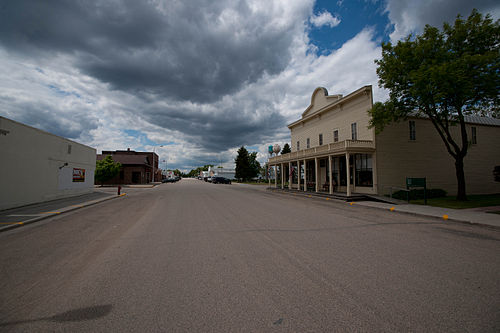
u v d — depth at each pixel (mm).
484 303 2975
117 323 2605
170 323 2604
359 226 7789
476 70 12156
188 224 8117
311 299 3096
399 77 14719
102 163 36750
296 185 28953
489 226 7941
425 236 6520
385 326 2506
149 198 18078
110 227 7762
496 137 23078
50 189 15477
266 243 5754
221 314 2768
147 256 4875
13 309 2910
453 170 20500
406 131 18938
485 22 12602
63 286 3539
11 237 6527
